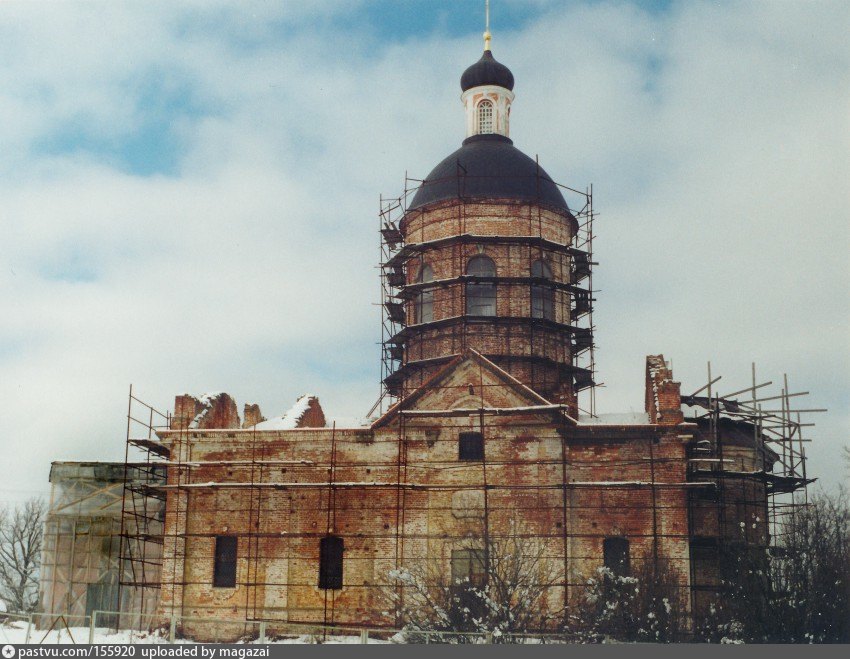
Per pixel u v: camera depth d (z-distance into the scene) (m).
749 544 41.28
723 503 43.88
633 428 41.44
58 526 50.19
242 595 42.78
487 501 41.66
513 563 38.75
